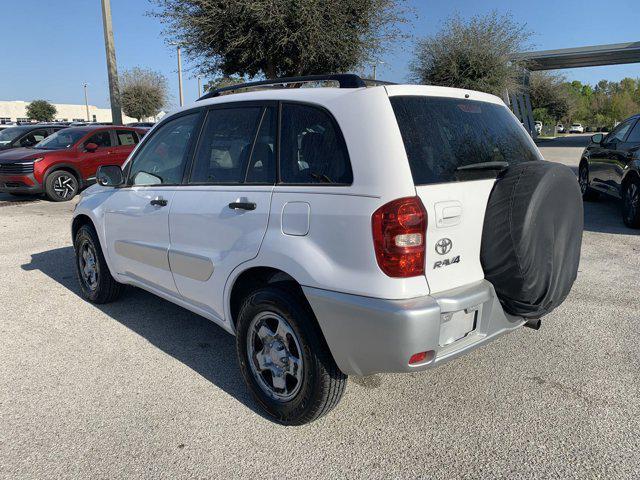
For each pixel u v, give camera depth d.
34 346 4.00
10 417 3.04
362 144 2.52
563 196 2.75
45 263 6.39
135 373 3.56
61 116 84.88
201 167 3.47
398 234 2.36
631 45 33.12
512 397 3.20
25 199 12.08
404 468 2.57
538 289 2.67
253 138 3.11
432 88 2.83
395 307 2.34
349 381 3.42
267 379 3.04
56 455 2.70
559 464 2.58
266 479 2.51
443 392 3.27
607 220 8.72
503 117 3.24
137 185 4.08
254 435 2.86
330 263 2.56
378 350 2.42
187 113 3.73
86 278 4.97
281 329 2.87
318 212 2.61
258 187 2.97
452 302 2.45
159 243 3.78
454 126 2.79
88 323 4.45
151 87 36.50
